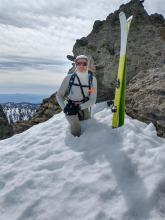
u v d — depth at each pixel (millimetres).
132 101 2654
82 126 2465
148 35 3756
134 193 1689
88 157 2072
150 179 1744
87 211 1660
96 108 2820
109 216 1596
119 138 2162
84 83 2400
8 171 2121
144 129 2299
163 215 1562
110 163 1945
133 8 4027
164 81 2637
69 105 2367
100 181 1825
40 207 1753
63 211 1695
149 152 1946
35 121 3926
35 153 2293
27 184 1938
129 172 1850
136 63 3609
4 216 1746
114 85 3490
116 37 3893
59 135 2484
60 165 2066
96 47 4023
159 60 3533
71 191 1812
